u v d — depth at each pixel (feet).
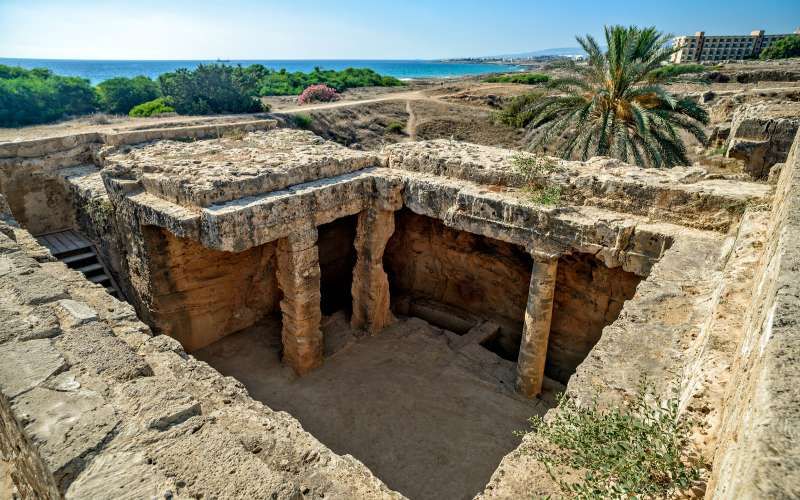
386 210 39.47
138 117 110.32
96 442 12.20
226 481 11.46
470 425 34.35
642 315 19.13
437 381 38.70
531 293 33.96
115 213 39.27
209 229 30.53
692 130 55.11
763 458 5.93
